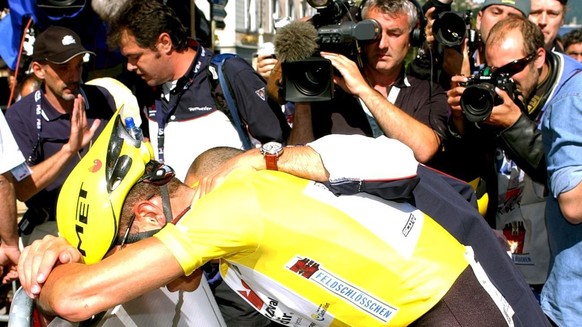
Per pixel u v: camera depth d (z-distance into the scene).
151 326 1.74
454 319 1.77
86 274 1.58
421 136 2.75
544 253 2.94
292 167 1.79
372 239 1.74
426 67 3.38
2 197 2.98
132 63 3.03
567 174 2.32
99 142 1.73
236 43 14.76
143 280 1.60
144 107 3.21
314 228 1.71
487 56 2.71
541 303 2.65
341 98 2.93
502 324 1.80
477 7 6.09
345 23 2.75
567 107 2.36
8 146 2.98
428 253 1.79
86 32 4.45
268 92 2.85
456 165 2.89
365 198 1.79
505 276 1.97
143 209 1.74
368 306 1.77
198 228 1.65
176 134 3.08
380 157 1.76
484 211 2.89
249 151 1.85
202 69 3.06
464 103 2.58
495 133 2.73
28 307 1.58
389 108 2.73
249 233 1.68
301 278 1.75
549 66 2.74
